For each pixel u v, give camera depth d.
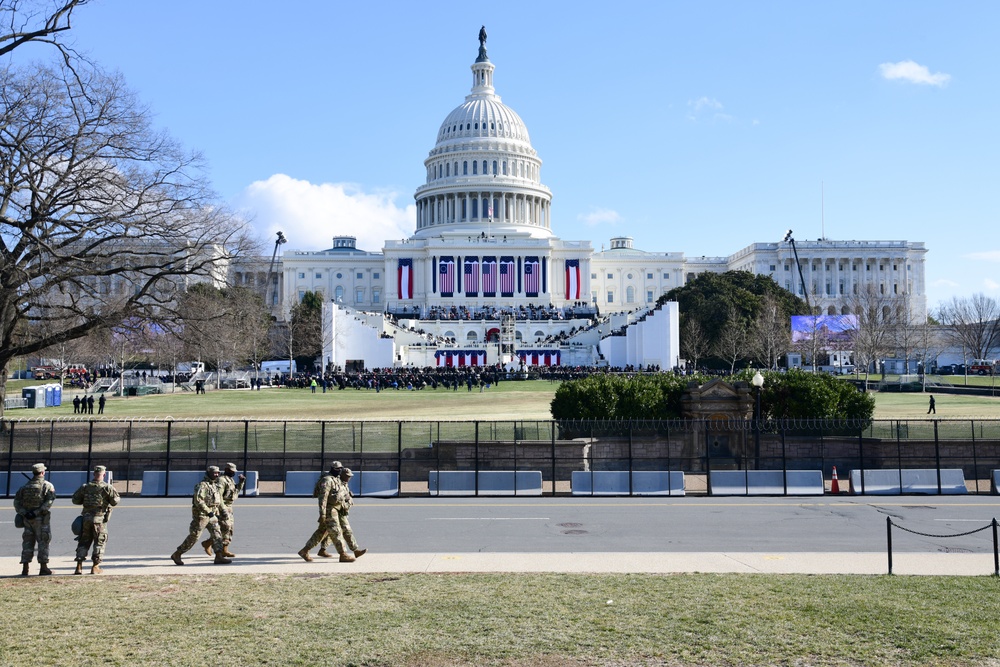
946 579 19.12
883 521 28.17
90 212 41.22
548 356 140.75
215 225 45.09
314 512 30.38
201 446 41.22
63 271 41.22
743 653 13.99
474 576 19.56
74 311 44.06
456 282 192.38
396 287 199.62
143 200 42.94
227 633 15.07
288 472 35.16
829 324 122.56
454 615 16.16
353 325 125.88
